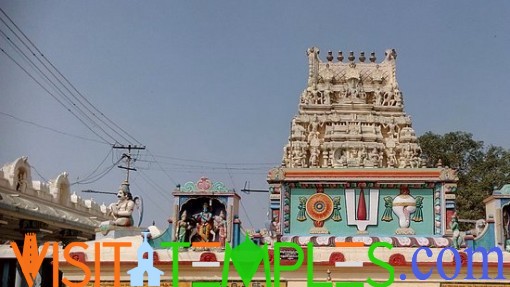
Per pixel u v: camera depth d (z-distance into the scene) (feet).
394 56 144.66
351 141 131.64
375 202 98.89
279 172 100.27
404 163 131.44
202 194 92.48
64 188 164.35
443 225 96.07
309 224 99.14
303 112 137.18
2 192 129.80
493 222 90.53
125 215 107.45
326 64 144.15
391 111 137.80
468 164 202.90
